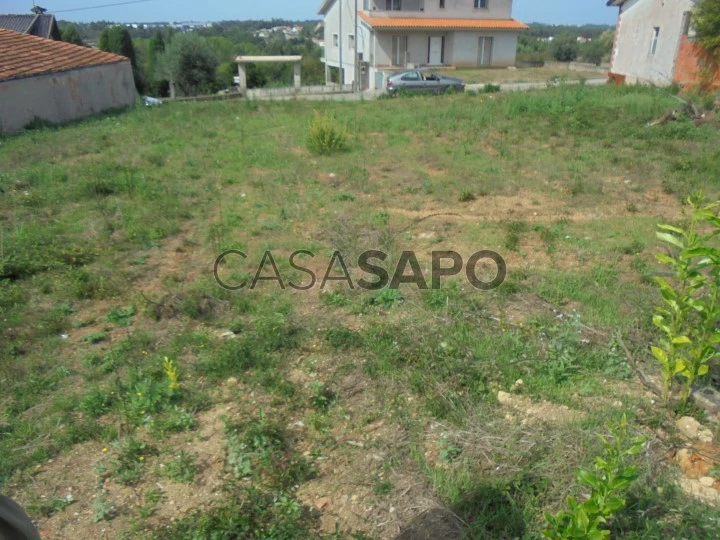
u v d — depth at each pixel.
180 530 2.88
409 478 3.19
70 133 13.32
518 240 6.55
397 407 3.78
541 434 3.32
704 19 16.59
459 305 5.03
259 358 4.33
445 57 33.06
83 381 4.23
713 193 7.99
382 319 4.95
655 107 13.44
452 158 10.23
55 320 5.04
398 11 31.80
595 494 2.36
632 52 21.58
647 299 4.98
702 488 2.98
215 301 5.30
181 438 3.61
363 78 33.19
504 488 2.96
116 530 2.98
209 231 7.03
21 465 3.41
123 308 5.32
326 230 6.98
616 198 8.01
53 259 6.20
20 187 9.05
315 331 4.73
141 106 17.88
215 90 35.00
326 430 3.63
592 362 4.11
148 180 9.27
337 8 35.84
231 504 2.99
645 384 3.84
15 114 14.18
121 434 3.67
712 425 3.44
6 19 29.56
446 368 4.05
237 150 11.23
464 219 7.34
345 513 3.02
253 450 3.44
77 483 3.30
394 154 10.62
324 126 10.80
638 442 2.51
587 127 12.36
